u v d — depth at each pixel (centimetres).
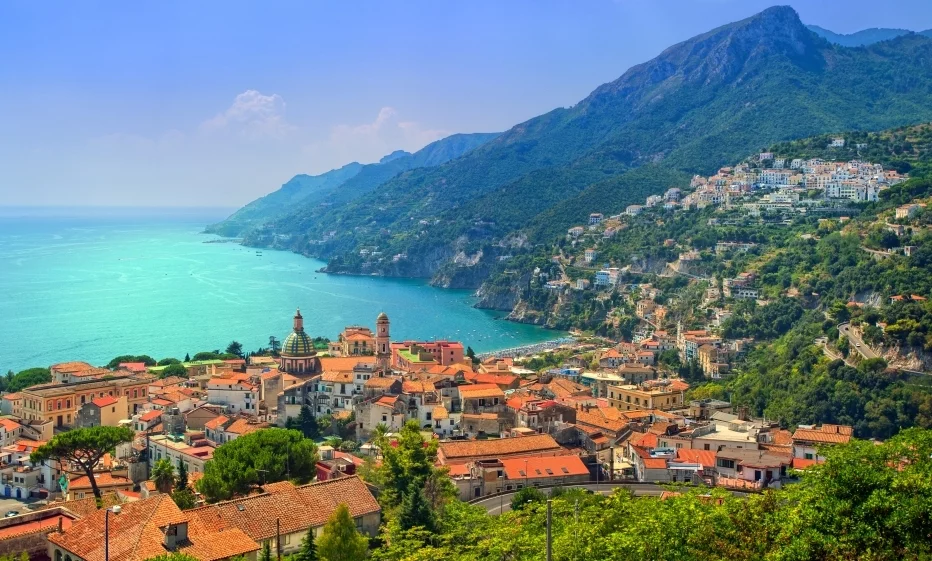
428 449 17875
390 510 14000
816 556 8450
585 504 13462
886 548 8275
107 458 19375
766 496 9925
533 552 10600
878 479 8888
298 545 11825
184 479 15500
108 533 10000
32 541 10525
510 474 17512
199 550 10062
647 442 18900
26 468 19512
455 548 12188
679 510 9944
